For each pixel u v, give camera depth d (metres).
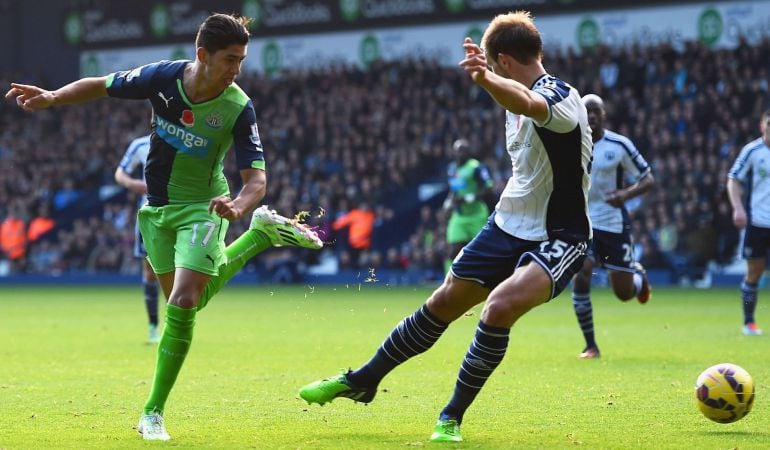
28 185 61.56
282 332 23.44
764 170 21.64
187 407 12.14
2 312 31.11
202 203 10.45
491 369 9.70
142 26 65.12
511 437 10.03
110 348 19.72
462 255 10.16
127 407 12.16
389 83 56.78
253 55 63.56
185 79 10.09
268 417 11.40
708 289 41.78
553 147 9.64
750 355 17.70
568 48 50.97
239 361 17.25
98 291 45.56
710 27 51.97
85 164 61.91
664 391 13.38
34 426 10.77
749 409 10.35
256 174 10.13
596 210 18.06
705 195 44.88
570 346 19.64
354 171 53.97
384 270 48.97
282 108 58.28
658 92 48.91
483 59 8.88
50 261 56.06
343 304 34.69
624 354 18.02
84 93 10.44
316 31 60.72
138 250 20.53
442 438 9.77
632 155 17.89
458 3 56.34
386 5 58.50
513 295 9.52
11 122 66.38
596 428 10.57
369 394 10.59
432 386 13.99
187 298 10.02
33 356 18.20
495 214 10.16
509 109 9.23
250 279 51.94
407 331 10.31
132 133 61.78
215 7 63.09
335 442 9.77
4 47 69.56
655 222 45.12
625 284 18.30
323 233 11.37
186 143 10.20
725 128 46.69
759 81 47.22
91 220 56.31
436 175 53.06
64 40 67.44
